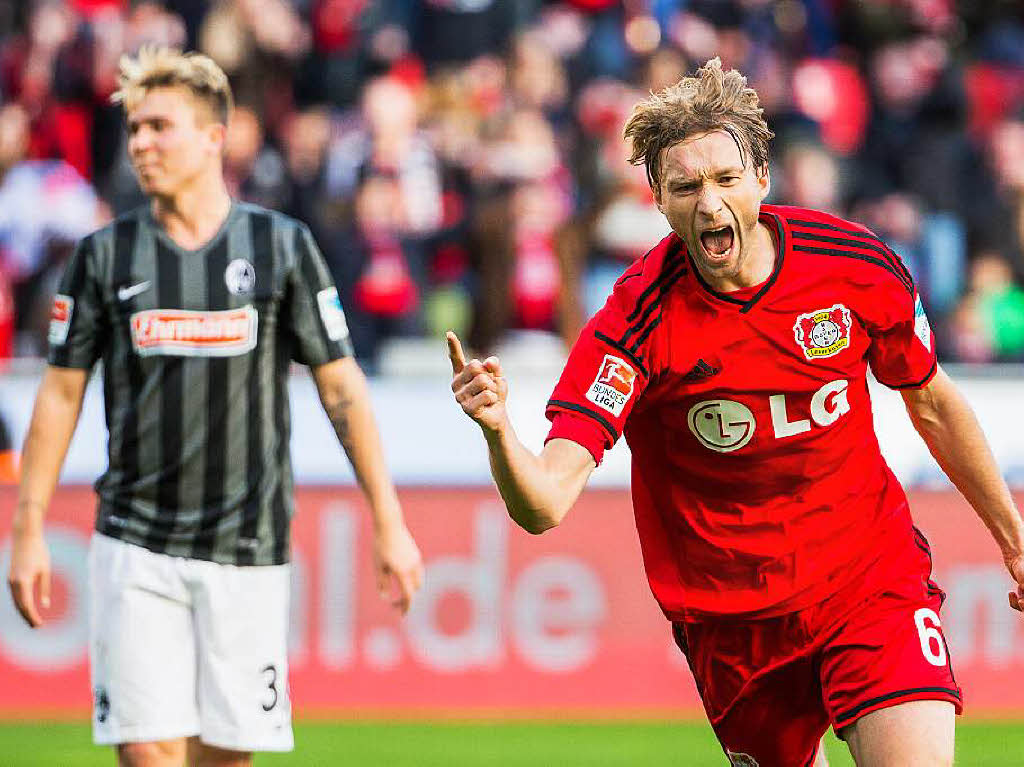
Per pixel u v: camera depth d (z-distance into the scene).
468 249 29.53
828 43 35.56
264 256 13.77
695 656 12.17
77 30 32.56
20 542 13.51
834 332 10.95
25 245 29.95
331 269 29.38
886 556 11.53
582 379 10.91
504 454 9.66
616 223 28.94
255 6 32.72
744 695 11.88
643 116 10.58
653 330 10.94
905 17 35.41
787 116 33.44
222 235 13.77
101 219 30.97
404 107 30.50
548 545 24.27
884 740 10.72
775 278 10.84
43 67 32.62
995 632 24.27
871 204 32.38
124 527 13.52
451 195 30.58
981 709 24.16
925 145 33.53
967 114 34.56
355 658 23.92
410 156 30.14
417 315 29.25
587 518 24.31
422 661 24.00
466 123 31.67
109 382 13.77
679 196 10.45
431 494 24.14
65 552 23.45
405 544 13.98
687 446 11.38
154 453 13.55
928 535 24.27
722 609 11.69
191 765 14.07
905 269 11.27
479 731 22.88
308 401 24.08
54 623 23.41
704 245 10.53
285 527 13.93
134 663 13.35
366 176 29.84
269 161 30.97
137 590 13.41
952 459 11.70
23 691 23.34
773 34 35.12
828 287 10.91
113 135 32.44
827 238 10.99
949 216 32.62
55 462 13.76
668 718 24.12
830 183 31.80
